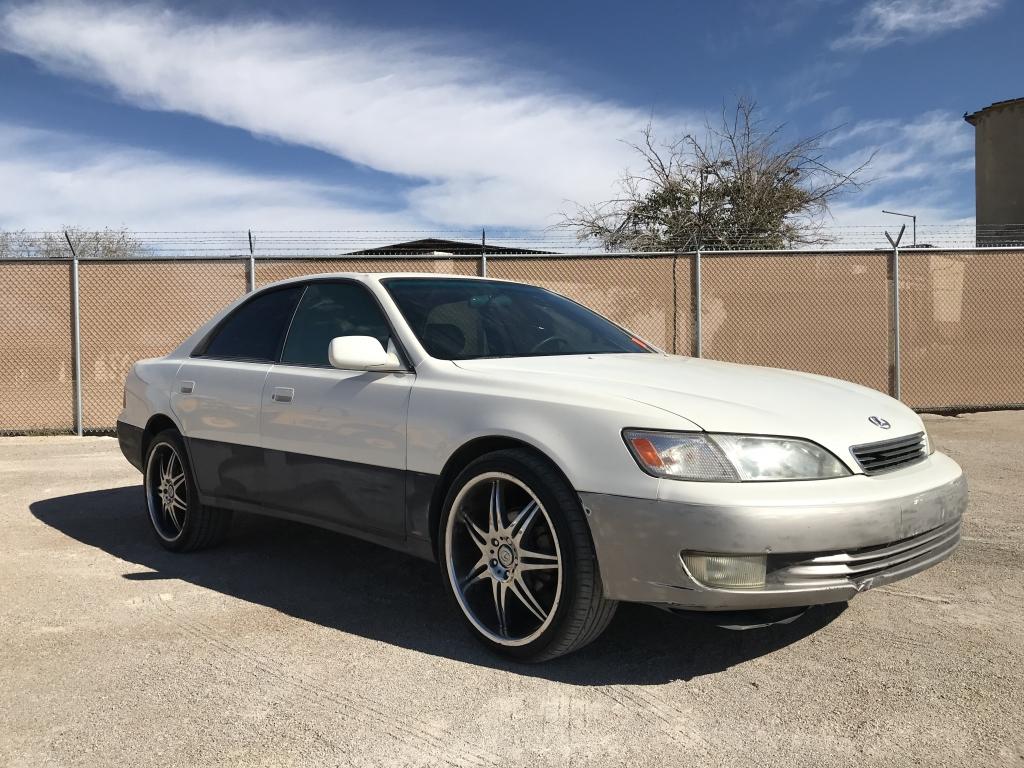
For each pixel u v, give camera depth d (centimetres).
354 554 444
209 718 251
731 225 1644
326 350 380
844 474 271
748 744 234
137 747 234
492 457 295
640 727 245
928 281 998
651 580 259
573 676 282
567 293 979
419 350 341
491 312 388
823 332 995
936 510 286
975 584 376
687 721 248
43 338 943
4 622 337
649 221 1698
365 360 331
